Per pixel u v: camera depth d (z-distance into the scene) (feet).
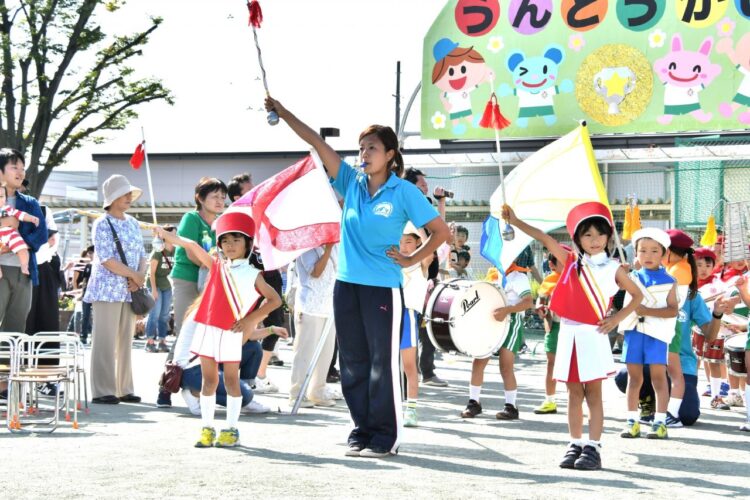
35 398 31.58
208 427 25.03
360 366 24.07
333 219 30.50
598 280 23.50
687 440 28.45
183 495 18.20
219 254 25.36
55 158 100.42
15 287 32.63
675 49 57.67
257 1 24.68
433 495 18.60
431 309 33.24
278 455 23.50
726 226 45.50
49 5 94.94
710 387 41.47
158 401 33.68
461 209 78.54
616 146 69.62
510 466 22.81
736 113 57.06
